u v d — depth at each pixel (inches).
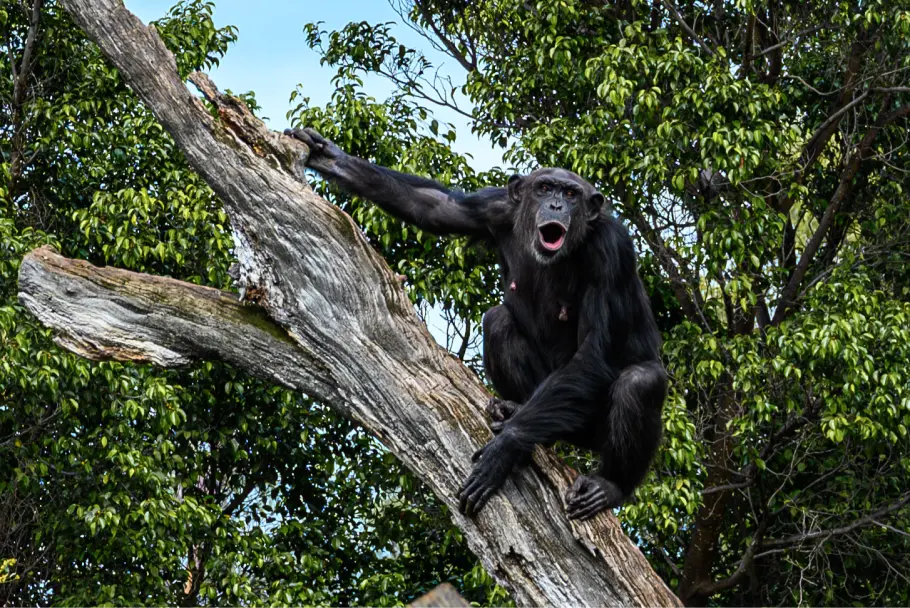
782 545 821.2
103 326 273.3
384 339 269.3
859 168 863.7
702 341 726.5
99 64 812.0
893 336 669.3
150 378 694.5
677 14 806.5
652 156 698.8
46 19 812.0
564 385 293.0
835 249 889.5
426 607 175.2
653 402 307.9
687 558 812.0
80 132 777.6
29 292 274.8
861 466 781.3
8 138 818.2
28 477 699.4
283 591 733.9
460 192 353.7
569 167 737.0
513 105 816.9
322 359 271.0
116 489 727.7
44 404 730.2
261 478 887.7
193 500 716.7
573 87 780.0
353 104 761.0
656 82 724.0
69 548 746.2
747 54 821.2
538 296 338.6
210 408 824.9
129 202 730.2
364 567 870.4
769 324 833.5
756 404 690.8
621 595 259.1
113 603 701.9
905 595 795.4
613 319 325.1
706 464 744.3
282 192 265.3
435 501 837.8
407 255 766.5
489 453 264.1
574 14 772.0
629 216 775.1
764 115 770.2
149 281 276.2
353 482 884.0
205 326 272.7
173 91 263.4
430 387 270.1
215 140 265.1
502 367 339.3
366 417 273.3
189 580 833.5
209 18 836.6
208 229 743.1
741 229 709.3
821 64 856.9
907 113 824.9
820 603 810.2
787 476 742.5
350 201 756.6
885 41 789.2
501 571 265.3
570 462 697.0
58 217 826.2
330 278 266.4
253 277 269.9
